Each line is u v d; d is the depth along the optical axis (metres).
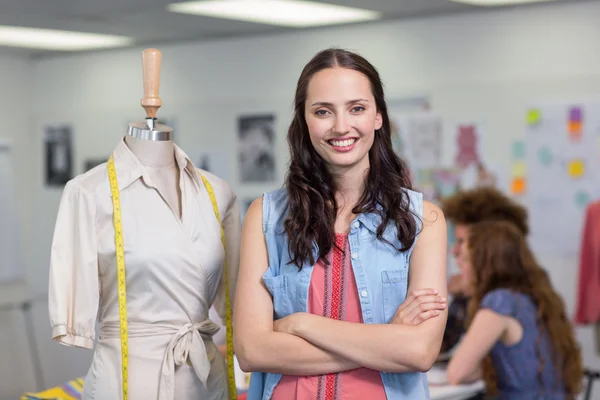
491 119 6.32
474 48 6.36
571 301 6.10
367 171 2.25
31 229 8.61
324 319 2.15
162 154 2.52
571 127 6.02
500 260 4.14
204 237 2.54
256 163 7.33
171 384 2.42
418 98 6.61
